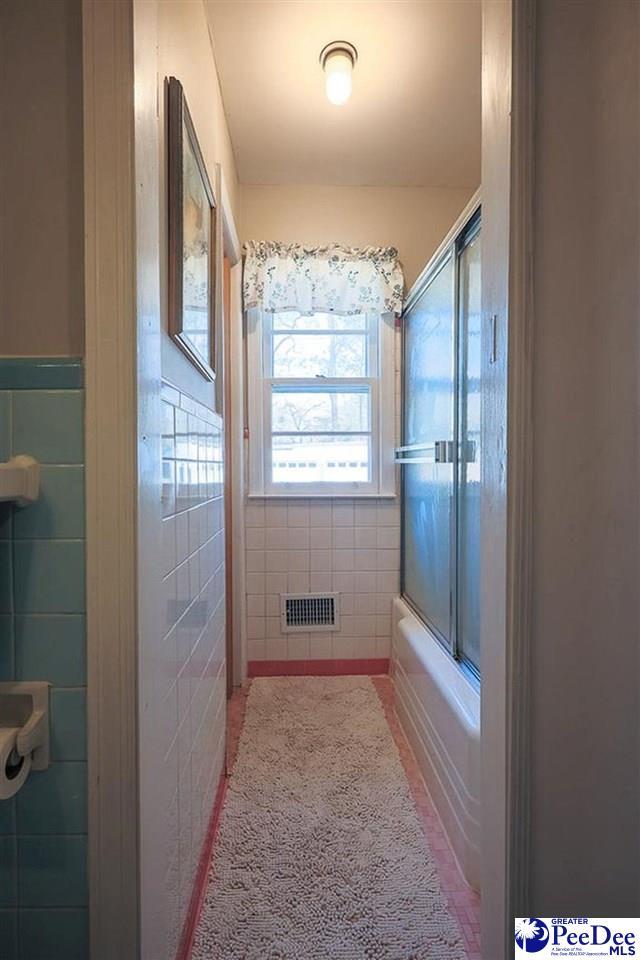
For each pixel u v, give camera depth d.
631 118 0.70
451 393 1.87
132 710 0.72
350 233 2.60
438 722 1.54
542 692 0.77
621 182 0.72
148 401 0.78
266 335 2.61
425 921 1.16
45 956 0.73
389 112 2.05
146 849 0.75
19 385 0.72
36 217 0.74
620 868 0.76
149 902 0.76
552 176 0.76
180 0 1.18
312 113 2.05
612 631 0.76
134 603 0.72
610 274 0.74
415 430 2.42
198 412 1.32
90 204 0.71
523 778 0.77
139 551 0.73
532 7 0.75
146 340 0.77
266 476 2.60
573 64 0.76
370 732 1.99
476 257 1.67
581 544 0.77
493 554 0.84
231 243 2.26
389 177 2.53
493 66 0.84
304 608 2.58
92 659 0.71
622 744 0.76
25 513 0.72
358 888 1.24
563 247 0.76
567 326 0.76
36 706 0.72
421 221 2.62
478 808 1.23
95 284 0.71
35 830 0.73
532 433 0.76
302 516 2.57
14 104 0.74
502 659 0.80
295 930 1.13
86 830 0.73
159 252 0.87
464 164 2.43
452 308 1.85
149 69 0.79
